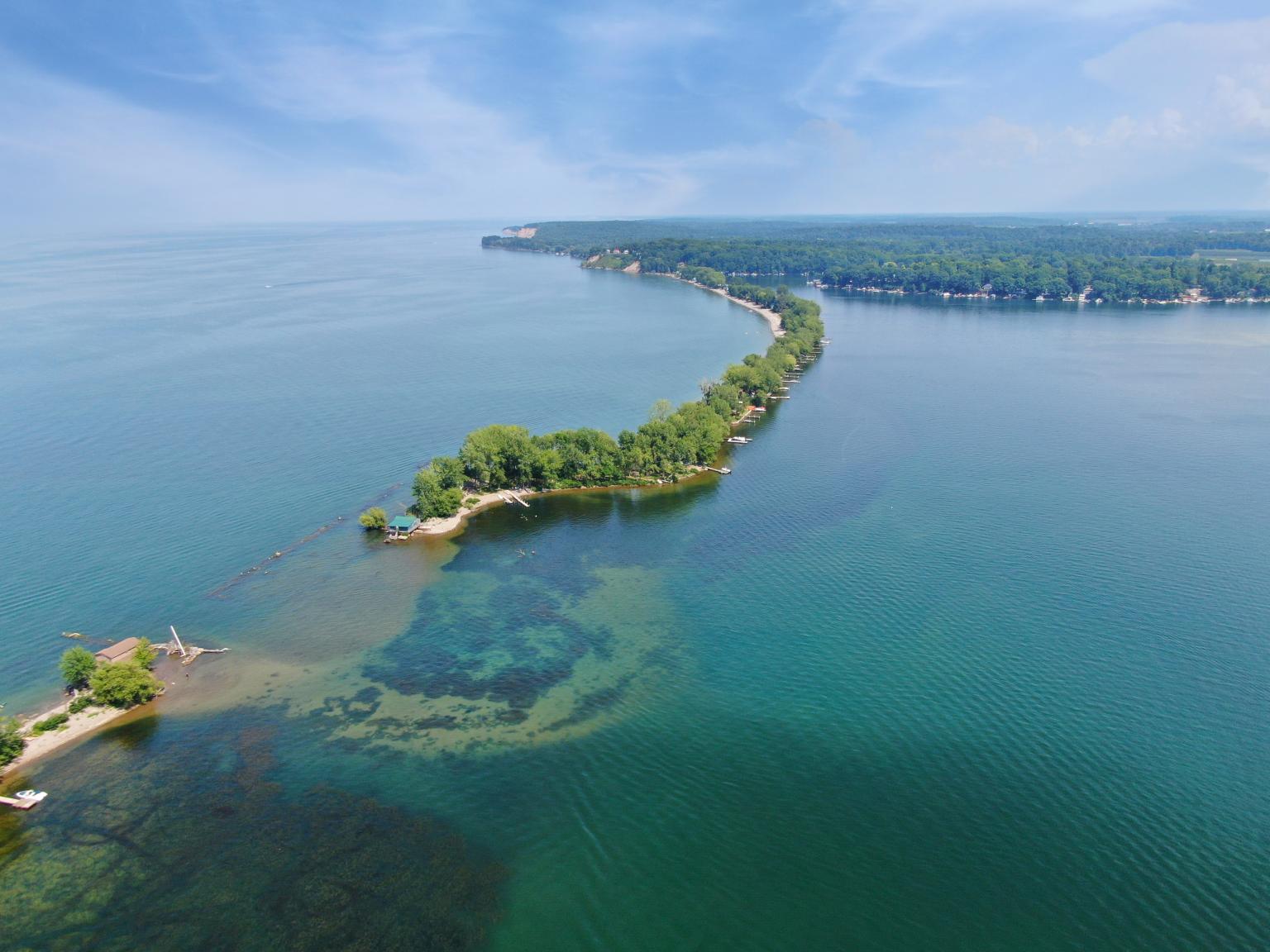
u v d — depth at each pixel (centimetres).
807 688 11806
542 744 10712
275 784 9956
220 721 11231
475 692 11875
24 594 14600
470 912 8150
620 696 11725
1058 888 8438
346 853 8881
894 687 11800
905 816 9444
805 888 8475
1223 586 14400
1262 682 11700
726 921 8106
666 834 9188
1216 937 7862
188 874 8588
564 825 9325
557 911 8194
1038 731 10806
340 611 14225
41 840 9069
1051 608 13800
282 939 7825
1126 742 10544
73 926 7981
